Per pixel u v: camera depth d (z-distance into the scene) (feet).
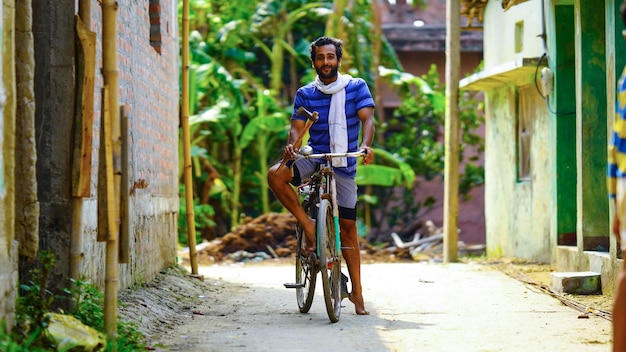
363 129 26.40
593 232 36.40
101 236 19.83
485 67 56.70
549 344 21.83
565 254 39.19
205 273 42.37
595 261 33.76
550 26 42.34
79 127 21.40
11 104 18.48
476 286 34.68
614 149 15.39
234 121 69.87
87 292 22.45
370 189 76.54
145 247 32.17
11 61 18.47
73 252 21.47
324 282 24.72
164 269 36.04
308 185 26.35
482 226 83.92
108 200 19.83
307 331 23.97
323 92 26.58
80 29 21.42
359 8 72.49
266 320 26.25
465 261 51.08
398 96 84.23
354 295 27.22
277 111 72.69
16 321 18.57
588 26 36.04
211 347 21.59
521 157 50.39
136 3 31.19
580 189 36.58
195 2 69.56
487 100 56.70
